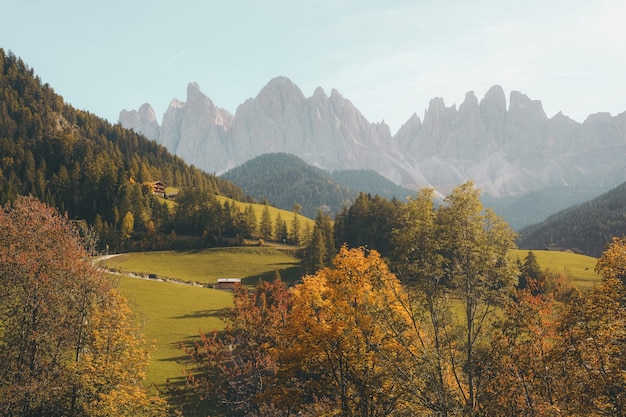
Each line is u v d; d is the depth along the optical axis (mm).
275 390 30859
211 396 40594
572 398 21594
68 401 30828
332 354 27984
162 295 85875
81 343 33656
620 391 19938
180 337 62844
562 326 21750
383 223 123750
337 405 29844
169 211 166625
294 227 162875
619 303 20703
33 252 32844
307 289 30109
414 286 26469
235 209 164250
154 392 43625
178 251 138000
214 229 153875
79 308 33719
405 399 26281
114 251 131125
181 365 51875
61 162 183750
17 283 32000
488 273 25953
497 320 25188
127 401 30469
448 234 26312
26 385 28641
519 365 23906
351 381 29219
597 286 22281
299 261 133375
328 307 28906
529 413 23562
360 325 26672
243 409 39562
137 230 152625
